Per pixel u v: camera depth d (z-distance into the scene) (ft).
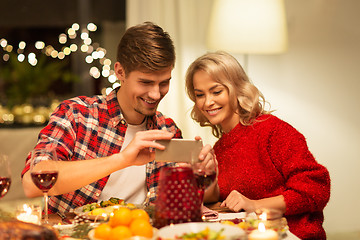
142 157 5.48
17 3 15.81
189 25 12.59
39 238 3.79
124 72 6.22
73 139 6.47
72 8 16.08
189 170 4.46
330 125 13.19
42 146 6.06
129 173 6.61
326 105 13.14
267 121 6.72
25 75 15.55
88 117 6.61
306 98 13.05
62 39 16.29
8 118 14.56
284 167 6.43
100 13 16.05
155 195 6.70
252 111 6.76
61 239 4.25
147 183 6.68
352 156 13.32
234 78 6.75
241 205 5.71
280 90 12.96
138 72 6.03
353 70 13.12
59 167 5.54
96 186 6.44
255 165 6.66
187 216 4.40
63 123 6.42
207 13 12.64
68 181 5.45
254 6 10.61
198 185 4.82
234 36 10.64
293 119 13.06
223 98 6.73
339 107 13.17
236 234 4.05
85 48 15.87
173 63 6.16
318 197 6.14
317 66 13.01
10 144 13.61
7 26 16.15
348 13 12.97
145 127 6.88
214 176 4.90
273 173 6.56
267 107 12.91
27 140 13.82
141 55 5.93
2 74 15.51
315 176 6.22
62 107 6.62
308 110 13.08
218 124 7.29
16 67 15.58
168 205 4.39
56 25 16.28
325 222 13.32
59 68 16.08
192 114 7.41
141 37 5.98
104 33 16.42
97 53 15.46
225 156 6.93
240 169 6.72
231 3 10.64
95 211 5.06
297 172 6.32
